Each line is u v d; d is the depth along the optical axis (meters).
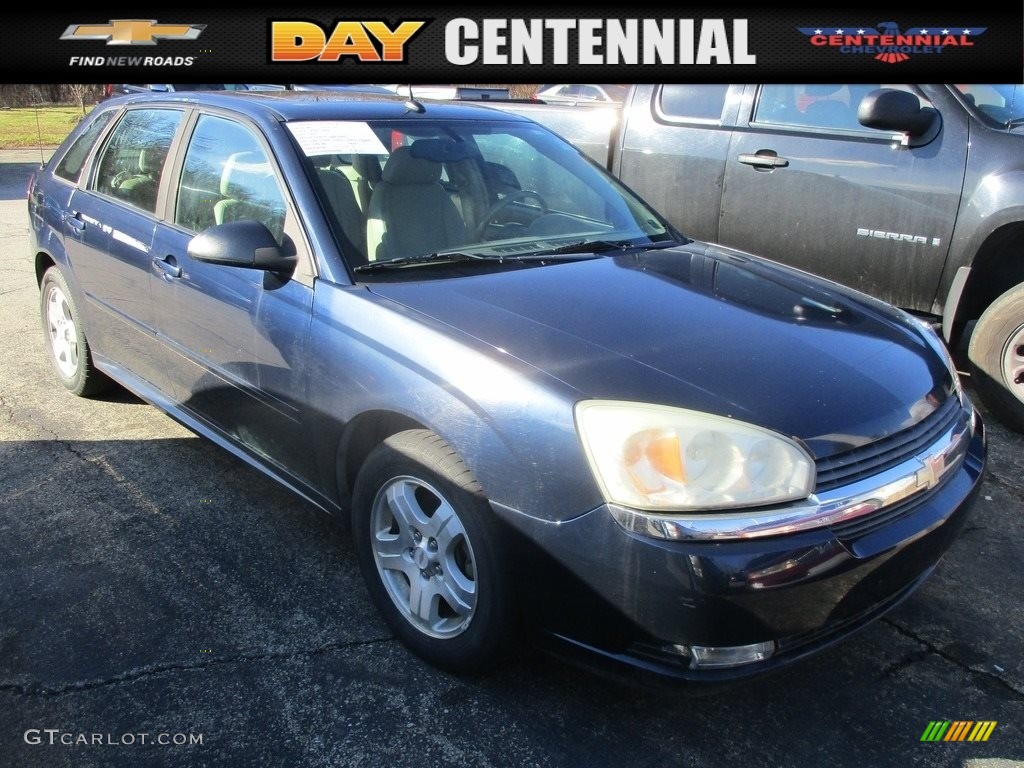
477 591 2.42
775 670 2.23
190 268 3.37
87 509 3.60
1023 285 4.24
